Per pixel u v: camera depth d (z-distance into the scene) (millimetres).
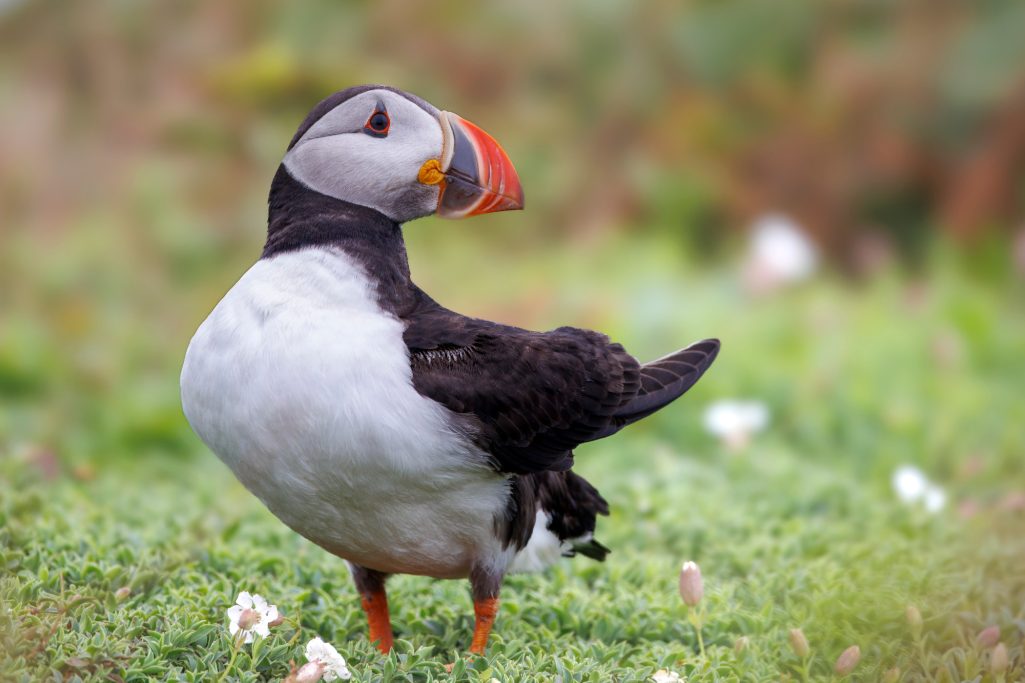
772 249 16000
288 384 5781
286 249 6207
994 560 8023
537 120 21547
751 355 13594
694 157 20984
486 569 6438
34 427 12234
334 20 22000
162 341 15266
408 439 5824
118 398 13086
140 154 20016
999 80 20609
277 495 6105
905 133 20875
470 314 15594
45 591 6477
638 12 22406
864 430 11930
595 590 7738
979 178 20000
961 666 6246
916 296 16453
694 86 22125
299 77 20500
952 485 10766
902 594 7129
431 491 6039
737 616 7105
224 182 19469
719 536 8852
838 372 13188
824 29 22156
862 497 9703
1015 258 18422
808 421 12117
